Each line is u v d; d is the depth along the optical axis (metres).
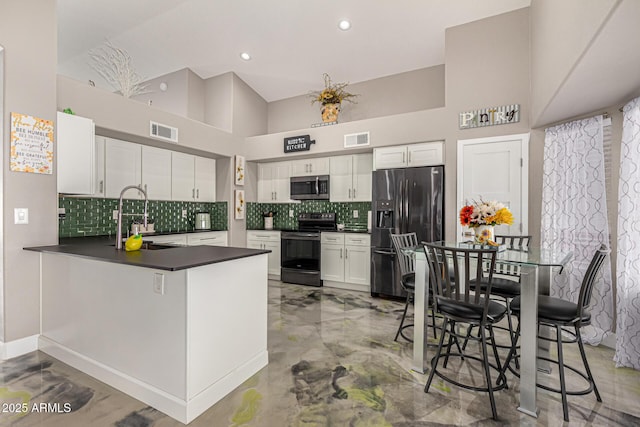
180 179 4.50
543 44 2.68
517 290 2.32
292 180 5.14
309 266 4.75
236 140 5.12
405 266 2.94
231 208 5.04
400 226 3.95
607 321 2.57
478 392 1.92
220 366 1.84
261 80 5.22
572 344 2.65
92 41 4.23
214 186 5.09
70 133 2.68
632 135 2.25
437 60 4.36
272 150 5.07
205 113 5.25
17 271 2.35
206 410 1.71
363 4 3.48
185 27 3.96
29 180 2.42
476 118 3.57
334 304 3.77
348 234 4.50
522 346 1.74
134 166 3.89
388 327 3.00
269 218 5.50
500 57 3.47
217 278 1.82
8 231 2.30
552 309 1.81
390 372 2.14
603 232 2.61
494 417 1.66
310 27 3.90
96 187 3.47
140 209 4.23
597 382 2.03
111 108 3.33
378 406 1.76
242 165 5.24
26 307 2.39
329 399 1.82
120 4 3.53
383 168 4.16
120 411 1.69
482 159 3.54
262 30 4.00
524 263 1.70
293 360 2.31
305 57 4.50
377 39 3.99
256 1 3.52
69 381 1.99
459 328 2.69
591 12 1.61
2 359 2.28
